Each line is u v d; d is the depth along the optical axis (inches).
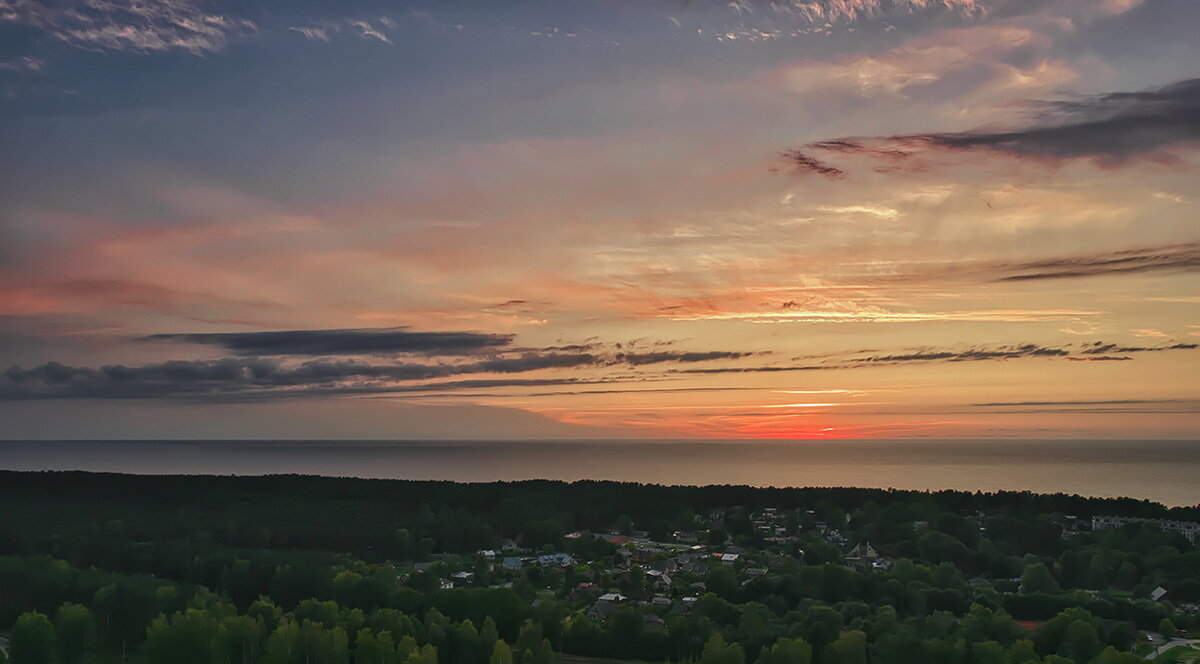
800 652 4931.1
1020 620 6402.6
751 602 6427.2
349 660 5221.5
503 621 5989.2
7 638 6023.6
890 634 5191.9
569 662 5629.9
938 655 4926.2
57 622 5644.7
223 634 5172.2
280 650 5054.1
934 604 6456.7
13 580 6565.0
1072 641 5295.3
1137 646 5826.8
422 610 6151.6
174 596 6220.5
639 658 5674.2
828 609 5777.6
